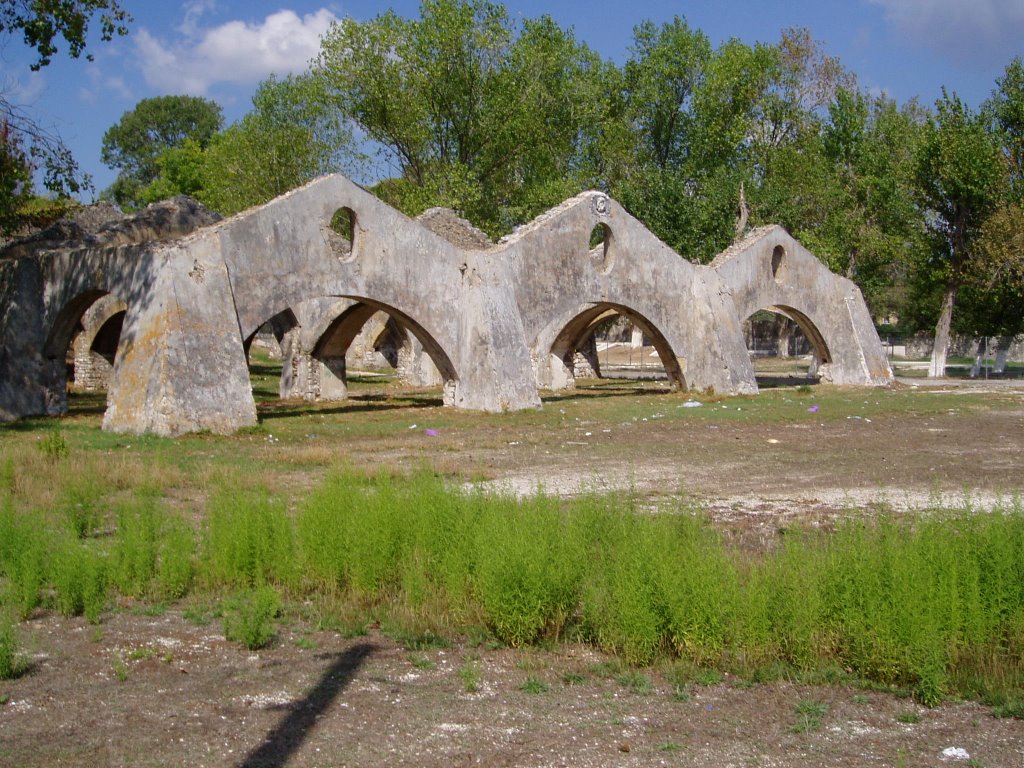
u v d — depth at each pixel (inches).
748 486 501.7
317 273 824.9
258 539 328.5
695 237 1557.6
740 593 262.8
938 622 246.4
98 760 195.6
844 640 261.0
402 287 884.6
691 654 259.6
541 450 647.1
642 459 603.5
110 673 245.4
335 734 209.6
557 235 994.7
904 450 647.8
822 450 647.1
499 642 274.8
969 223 1450.5
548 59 1651.1
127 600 309.3
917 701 236.4
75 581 297.0
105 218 1219.2
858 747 207.6
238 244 777.6
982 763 199.9
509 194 1772.9
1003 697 235.0
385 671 249.9
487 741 207.3
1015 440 702.5
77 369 1213.7
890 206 1530.5
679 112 1856.5
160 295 730.8
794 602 260.2
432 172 1592.0
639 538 296.8
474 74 1546.5
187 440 682.2
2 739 205.3
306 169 1704.0
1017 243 1318.9
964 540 289.9
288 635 278.4
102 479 477.7
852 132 1546.5
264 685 238.4
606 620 270.8
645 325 1113.4
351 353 1772.9
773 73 1766.7
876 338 1338.6
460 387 933.8
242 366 757.3
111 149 3011.8
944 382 1363.2
